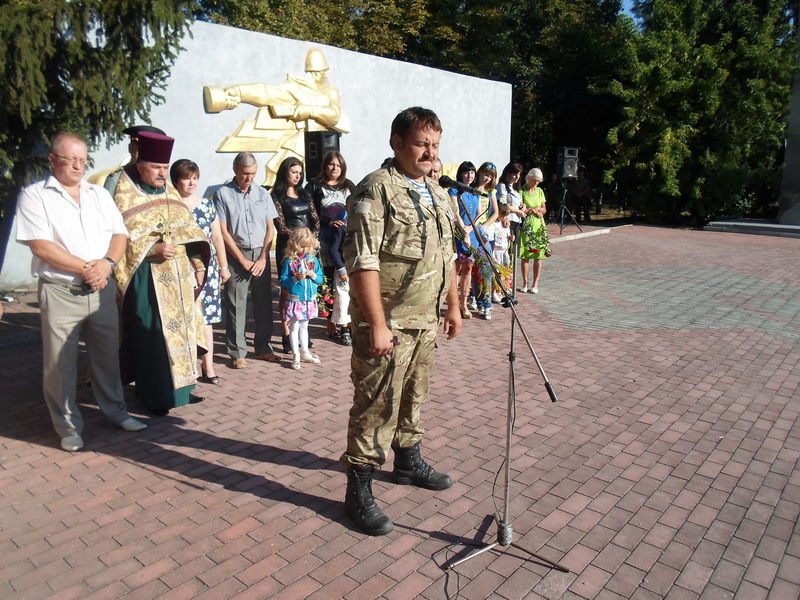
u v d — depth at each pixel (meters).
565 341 7.18
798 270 12.14
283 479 4.03
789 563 3.26
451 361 6.43
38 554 3.27
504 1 23.61
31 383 5.61
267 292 6.22
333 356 6.51
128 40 6.54
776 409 5.27
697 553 3.33
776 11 19.66
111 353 4.53
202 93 10.34
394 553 3.29
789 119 18.92
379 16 22.75
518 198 8.89
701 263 12.87
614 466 4.25
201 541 3.38
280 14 19.81
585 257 13.60
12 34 5.72
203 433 4.68
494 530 3.50
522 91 23.11
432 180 3.56
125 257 4.64
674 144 19.72
